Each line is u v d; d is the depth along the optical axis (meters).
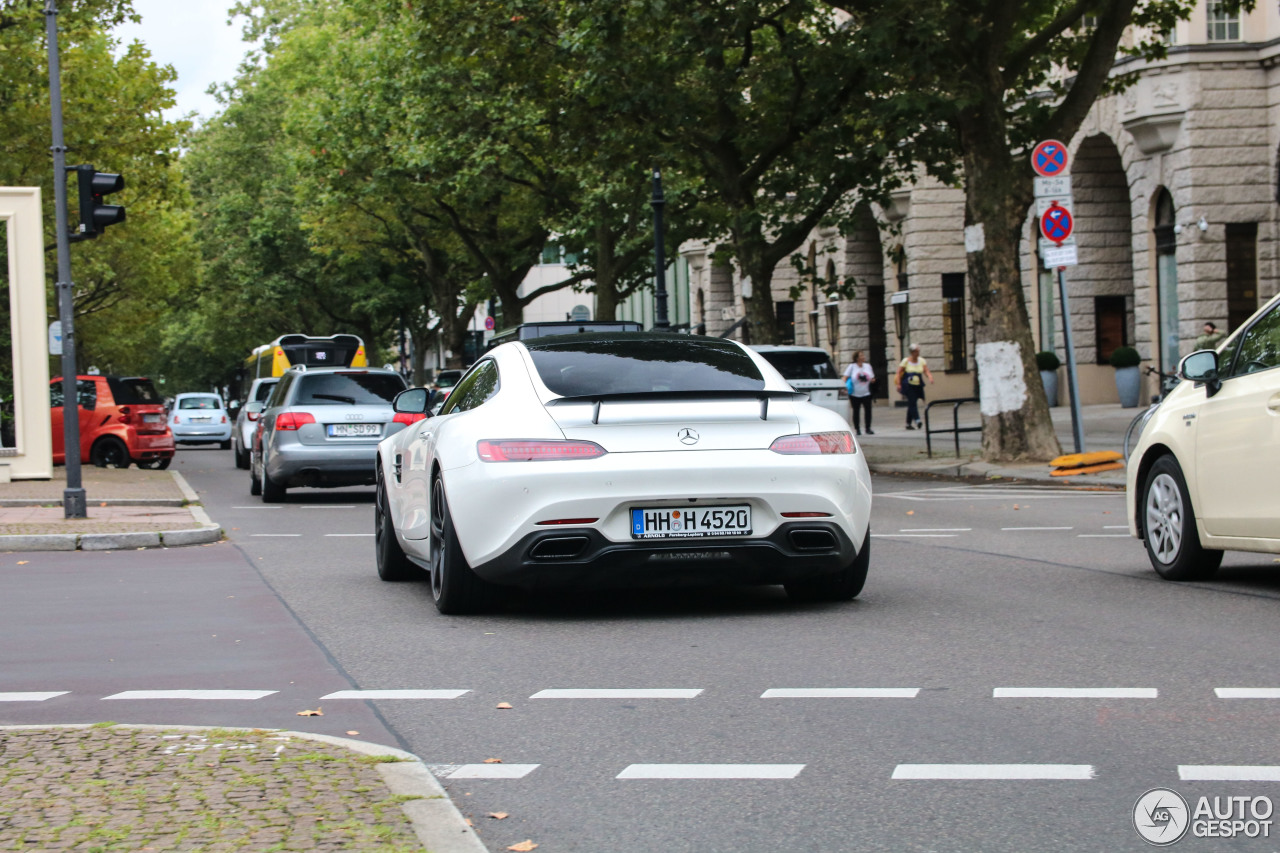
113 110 32.41
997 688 5.96
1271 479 8.23
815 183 26.47
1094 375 35.47
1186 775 4.57
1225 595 8.53
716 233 35.00
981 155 20.05
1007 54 23.16
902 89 20.23
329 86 42.25
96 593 9.92
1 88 30.03
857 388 32.00
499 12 24.73
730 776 4.71
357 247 52.19
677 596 9.09
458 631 7.84
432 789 4.41
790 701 5.83
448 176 37.88
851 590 8.53
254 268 61.81
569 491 7.62
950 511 15.16
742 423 7.86
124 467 29.86
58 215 16.08
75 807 4.17
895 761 4.85
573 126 25.38
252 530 15.14
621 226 35.09
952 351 42.06
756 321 26.58
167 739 5.09
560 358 8.38
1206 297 30.20
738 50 27.09
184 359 94.19
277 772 4.58
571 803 4.45
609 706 5.83
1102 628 7.42
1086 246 35.22
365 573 10.95
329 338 43.47
